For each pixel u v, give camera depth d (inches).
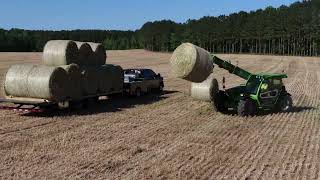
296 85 1301.7
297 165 434.3
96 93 796.6
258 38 4970.5
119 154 463.8
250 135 572.4
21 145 495.8
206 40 5526.6
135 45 6501.0
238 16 5462.6
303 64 2551.7
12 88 702.5
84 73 759.7
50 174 391.9
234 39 5280.5
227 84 1316.4
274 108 771.4
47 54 755.4
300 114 753.6
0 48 4798.2
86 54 800.3
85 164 424.2
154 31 6077.8
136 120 663.8
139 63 2421.3
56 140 521.7
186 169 413.1
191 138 547.5
